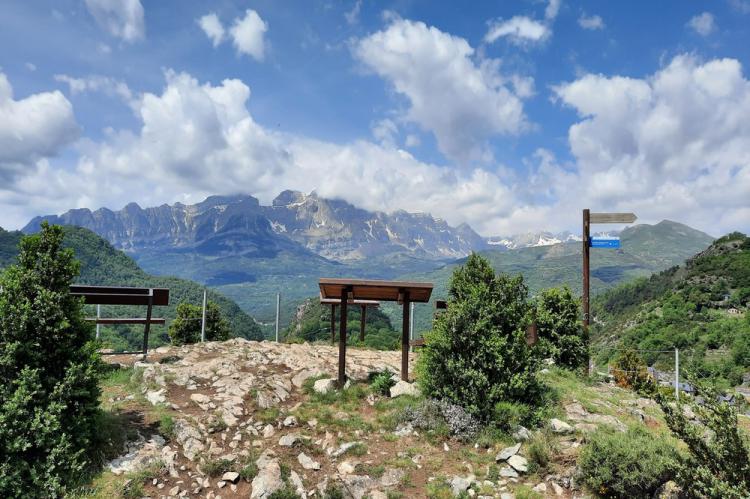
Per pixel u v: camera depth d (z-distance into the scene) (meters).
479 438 9.34
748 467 6.45
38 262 8.27
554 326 16.66
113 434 8.57
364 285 12.14
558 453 8.61
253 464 8.36
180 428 9.10
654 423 11.30
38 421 7.05
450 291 11.77
